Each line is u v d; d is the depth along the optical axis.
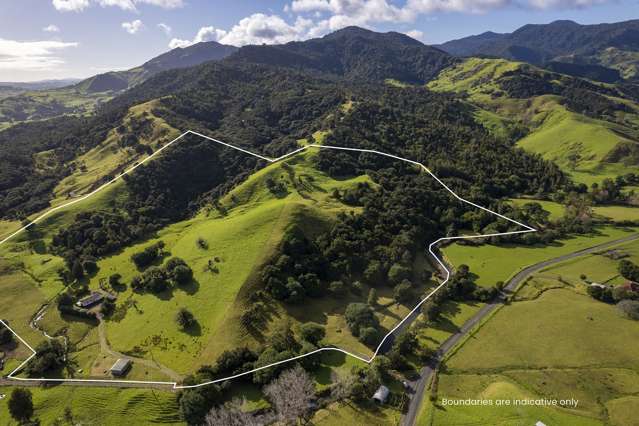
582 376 79.06
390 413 73.94
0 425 75.06
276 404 73.75
